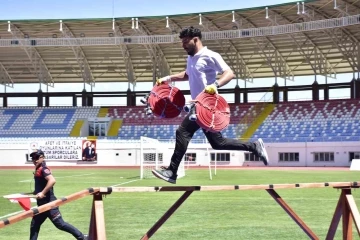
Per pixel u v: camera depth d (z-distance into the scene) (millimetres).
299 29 51938
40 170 9906
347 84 62375
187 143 7227
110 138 62250
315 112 59875
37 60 64375
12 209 17219
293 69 64938
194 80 7316
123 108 66812
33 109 67688
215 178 33562
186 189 7062
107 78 69500
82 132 63938
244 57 63094
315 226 13297
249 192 22812
